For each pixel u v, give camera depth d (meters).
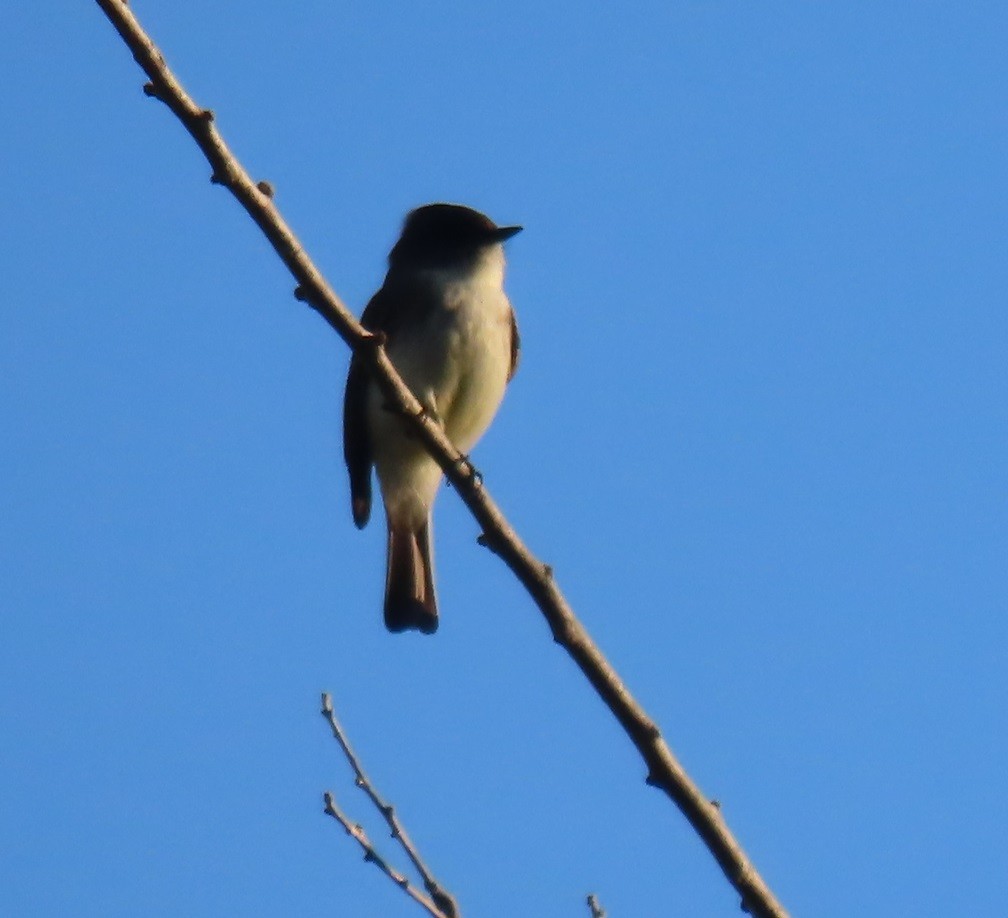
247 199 6.96
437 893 6.66
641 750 6.54
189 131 6.75
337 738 7.09
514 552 7.22
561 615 7.00
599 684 6.76
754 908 6.29
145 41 6.54
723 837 6.38
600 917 6.42
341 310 7.68
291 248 7.23
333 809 6.90
